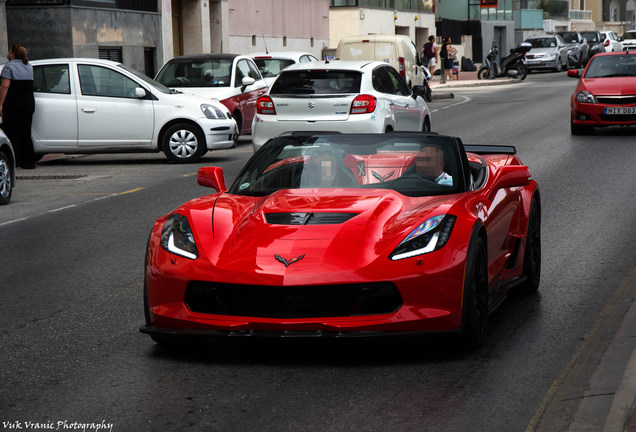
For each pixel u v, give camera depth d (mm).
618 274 6637
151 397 4195
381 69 13188
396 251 4617
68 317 5746
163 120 14516
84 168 14352
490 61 39719
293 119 12414
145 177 12961
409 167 5582
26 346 5102
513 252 6016
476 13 57094
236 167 13711
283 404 4066
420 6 48562
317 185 5535
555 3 71125
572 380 4324
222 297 4617
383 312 4562
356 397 4145
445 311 4598
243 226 4930
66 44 22625
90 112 14453
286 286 4473
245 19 32562
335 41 41719
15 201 10992
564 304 5875
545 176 11758
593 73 17625
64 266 7348
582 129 16984
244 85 17609
